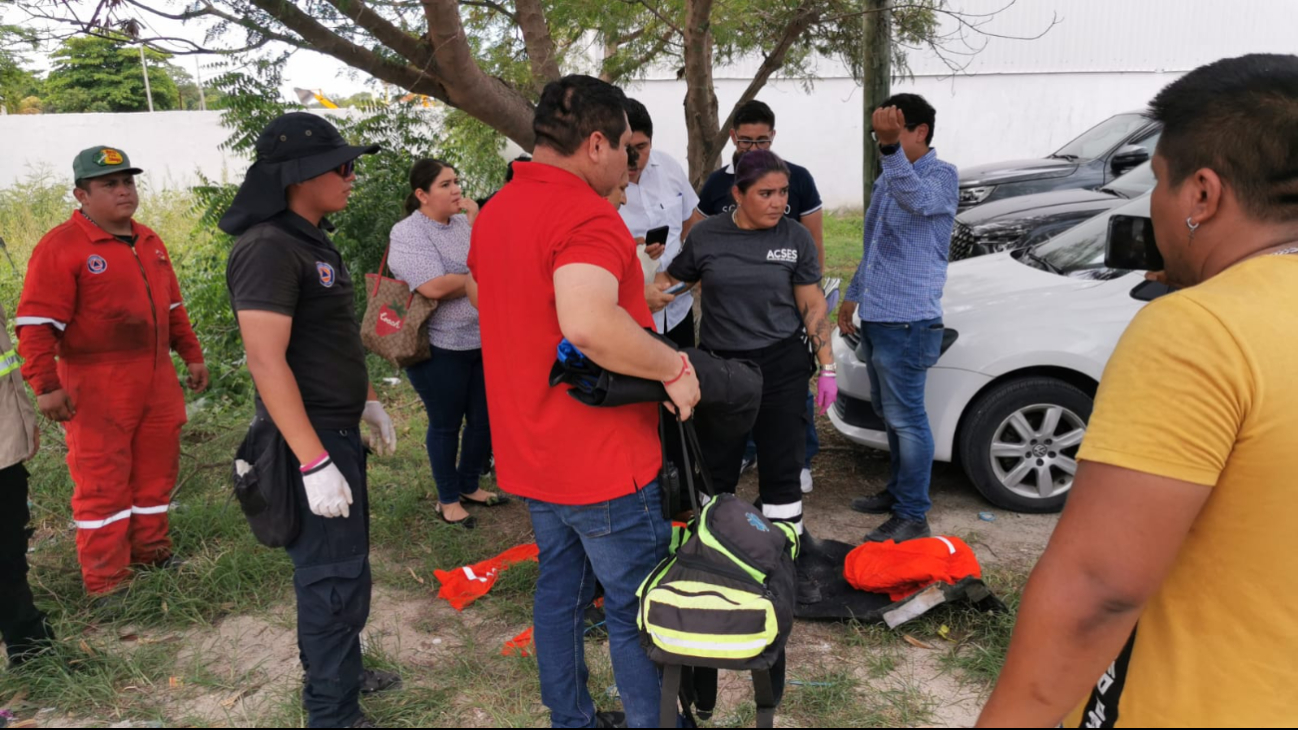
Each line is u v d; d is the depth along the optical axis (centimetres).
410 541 424
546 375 223
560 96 221
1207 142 122
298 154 243
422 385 420
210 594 370
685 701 246
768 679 210
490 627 346
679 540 249
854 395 446
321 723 261
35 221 1191
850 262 1029
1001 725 122
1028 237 688
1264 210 121
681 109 1387
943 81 1425
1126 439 113
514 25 491
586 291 203
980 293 443
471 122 725
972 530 409
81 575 392
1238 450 113
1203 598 122
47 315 346
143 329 373
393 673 308
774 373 342
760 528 216
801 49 548
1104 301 412
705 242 349
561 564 250
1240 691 121
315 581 253
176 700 302
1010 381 415
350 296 261
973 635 323
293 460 247
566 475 226
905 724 279
